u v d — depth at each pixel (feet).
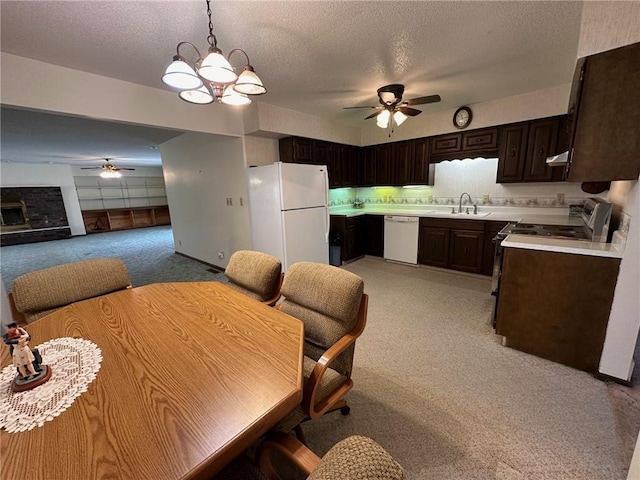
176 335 3.66
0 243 24.32
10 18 5.47
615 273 5.58
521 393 5.59
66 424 2.29
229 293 5.13
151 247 21.54
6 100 6.97
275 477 2.98
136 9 5.29
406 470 4.15
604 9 5.05
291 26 6.01
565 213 11.33
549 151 10.55
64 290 5.11
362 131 16.31
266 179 11.23
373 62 7.82
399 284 11.96
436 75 8.84
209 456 2.00
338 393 4.13
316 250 12.30
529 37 6.64
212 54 4.14
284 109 11.98
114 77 8.57
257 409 2.41
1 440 2.16
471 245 12.45
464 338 7.68
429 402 5.44
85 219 31.42
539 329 6.63
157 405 2.47
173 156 17.01
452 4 5.41
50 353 3.27
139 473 1.90
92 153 21.53
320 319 4.50
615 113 5.19
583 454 4.29
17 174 25.31
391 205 16.87
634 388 5.61
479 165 13.33
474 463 4.22
